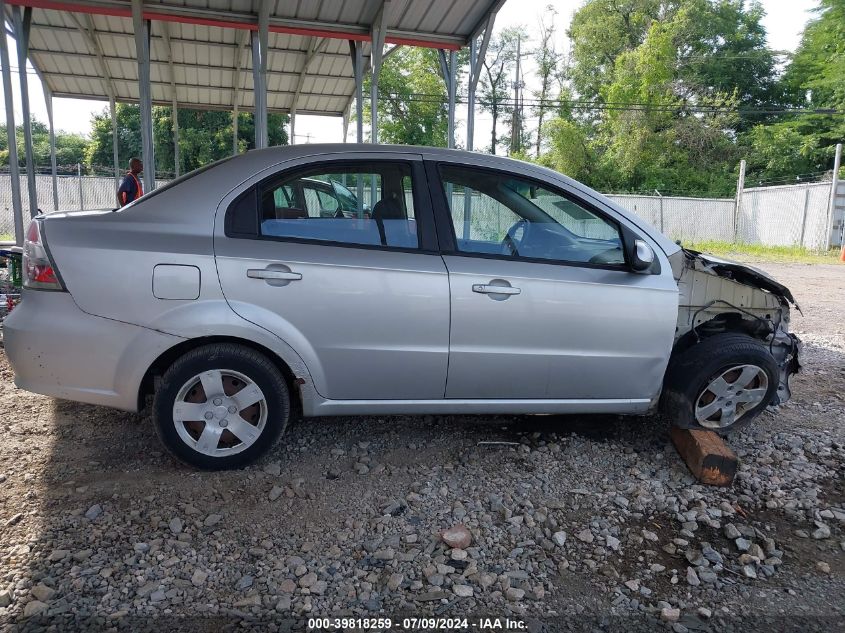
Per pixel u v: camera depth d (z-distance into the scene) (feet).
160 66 38.70
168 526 10.06
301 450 13.10
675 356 13.66
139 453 12.51
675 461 13.23
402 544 9.96
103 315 10.75
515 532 10.40
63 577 8.76
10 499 10.68
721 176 105.70
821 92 107.34
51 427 13.65
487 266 12.08
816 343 24.71
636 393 13.06
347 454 13.01
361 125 33.53
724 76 118.93
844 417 16.25
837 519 11.22
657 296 12.73
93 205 74.49
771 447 14.11
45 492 10.93
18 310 11.01
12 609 8.11
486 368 12.18
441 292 11.77
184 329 10.85
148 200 11.53
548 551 9.96
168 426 11.25
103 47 35.76
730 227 81.71
